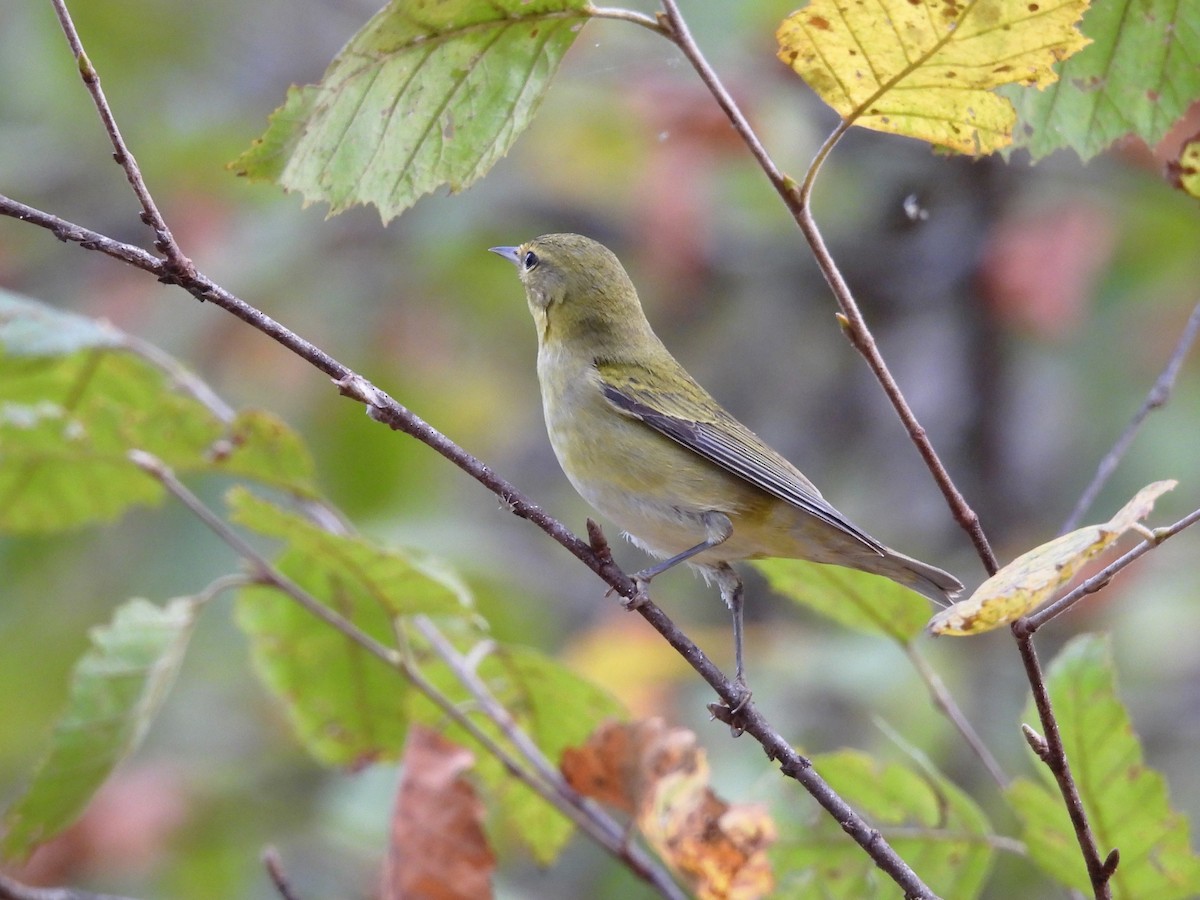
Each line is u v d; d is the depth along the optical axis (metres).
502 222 15.27
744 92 13.68
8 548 13.69
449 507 14.89
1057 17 5.00
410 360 15.06
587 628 13.43
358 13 17.66
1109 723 6.14
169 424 7.74
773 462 8.30
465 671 7.60
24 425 7.51
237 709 13.48
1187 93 6.33
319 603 7.95
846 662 11.50
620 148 15.16
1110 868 5.00
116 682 7.25
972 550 13.66
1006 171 13.54
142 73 16.42
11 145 16.05
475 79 5.68
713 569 8.60
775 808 6.87
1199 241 14.14
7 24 16.55
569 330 8.98
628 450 8.55
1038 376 14.59
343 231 15.27
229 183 15.18
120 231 15.23
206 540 13.73
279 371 14.45
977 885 6.75
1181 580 13.77
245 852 12.12
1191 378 14.57
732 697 5.75
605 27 14.16
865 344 5.16
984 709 12.57
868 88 5.33
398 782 6.78
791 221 14.61
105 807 11.85
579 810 7.31
